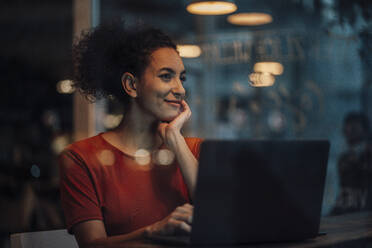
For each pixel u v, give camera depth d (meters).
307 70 3.23
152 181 1.22
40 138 2.80
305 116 3.18
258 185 0.87
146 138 1.27
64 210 1.18
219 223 0.86
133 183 1.21
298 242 0.94
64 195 1.18
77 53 1.42
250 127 3.32
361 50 3.15
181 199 1.22
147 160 1.24
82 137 2.69
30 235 1.26
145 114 1.28
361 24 3.13
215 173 0.84
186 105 1.30
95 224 1.14
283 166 0.90
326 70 3.19
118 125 1.30
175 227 0.92
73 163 1.20
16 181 2.62
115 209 1.18
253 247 0.88
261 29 3.35
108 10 3.01
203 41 3.43
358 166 2.79
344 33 3.17
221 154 0.84
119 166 1.22
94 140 1.27
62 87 2.84
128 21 1.38
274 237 0.90
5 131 2.86
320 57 3.21
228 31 3.44
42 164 2.64
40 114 2.92
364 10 3.10
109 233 1.18
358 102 3.14
